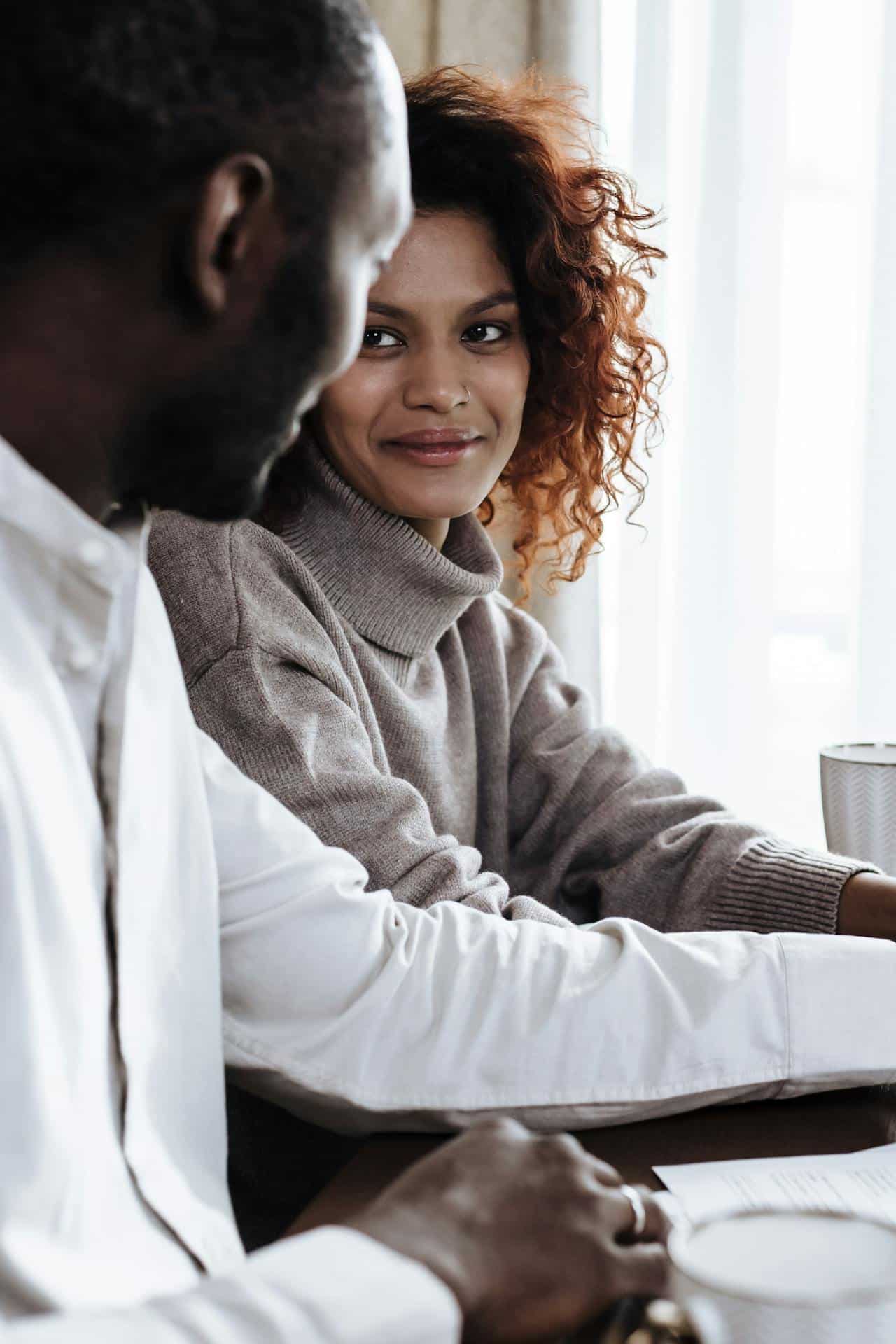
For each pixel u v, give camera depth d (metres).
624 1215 0.58
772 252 2.22
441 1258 0.53
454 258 1.20
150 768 0.71
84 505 0.61
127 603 0.67
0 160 0.53
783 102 2.20
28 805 0.56
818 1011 0.84
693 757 2.29
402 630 1.25
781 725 2.79
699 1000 0.84
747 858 1.15
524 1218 0.56
